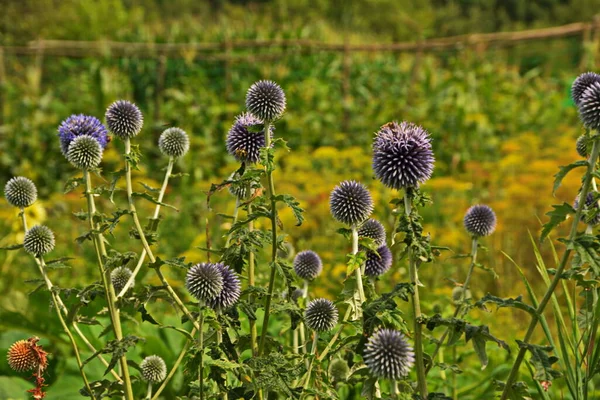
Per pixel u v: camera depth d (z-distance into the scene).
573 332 4.08
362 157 13.05
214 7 51.16
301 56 18.92
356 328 3.41
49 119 17.91
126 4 47.03
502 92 17.64
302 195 10.70
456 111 16.14
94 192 3.90
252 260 4.12
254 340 3.89
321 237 9.70
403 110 17.19
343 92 18.20
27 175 16.70
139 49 19.38
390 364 3.07
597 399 5.51
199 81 18.36
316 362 3.67
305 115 17.02
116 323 3.83
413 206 3.47
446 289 7.39
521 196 10.00
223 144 16.91
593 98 3.49
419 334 3.27
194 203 12.30
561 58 20.06
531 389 5.39
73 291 3.92
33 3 30.66
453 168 14.93
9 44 29.77
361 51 19.64
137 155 3.88
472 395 5.66
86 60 20.34
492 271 4.33
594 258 3.05
